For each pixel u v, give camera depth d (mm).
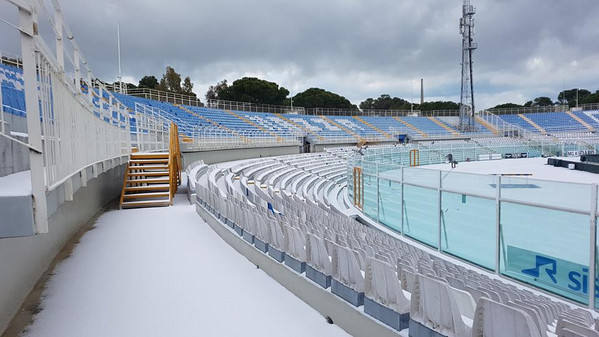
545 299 6246
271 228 6293
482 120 63719
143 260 6883
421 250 9508
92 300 5125
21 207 3057
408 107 102625
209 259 7016
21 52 3010
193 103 44344
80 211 9531
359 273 4273
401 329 3795
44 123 3307
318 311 4891
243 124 42656
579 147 38781
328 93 80625
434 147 31188
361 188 14812
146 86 61469
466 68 60719
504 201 8188
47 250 6500
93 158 6805
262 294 5438
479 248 8883
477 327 3125
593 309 6887
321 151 47156
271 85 67750
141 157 14586
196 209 11898
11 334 4199
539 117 63969
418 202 10773
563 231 7348
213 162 27344
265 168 24750
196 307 4961
